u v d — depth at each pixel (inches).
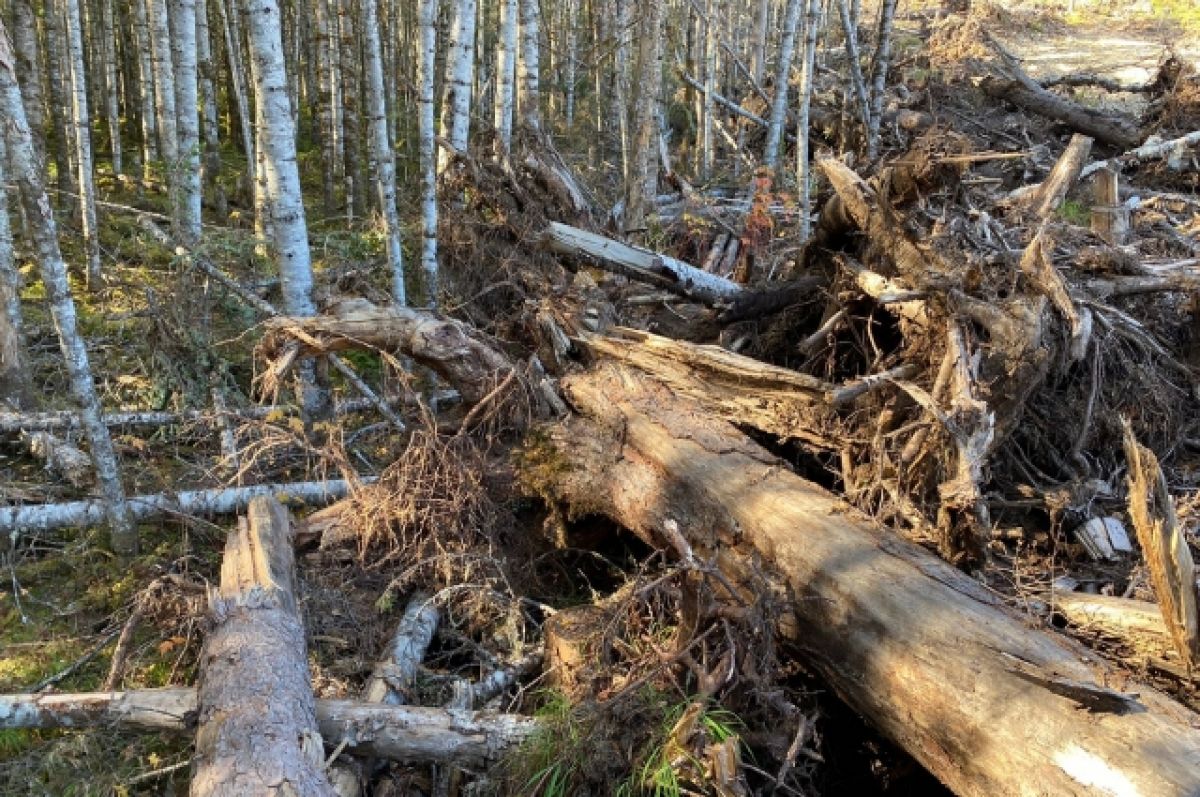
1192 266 225.0
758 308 218.5
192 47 328.8
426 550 180.2
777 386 173.9
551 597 186.4
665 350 194.1
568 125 510.6
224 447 223.5
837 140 484.1
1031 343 154.6
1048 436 179.6
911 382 166.4
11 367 241.0
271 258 310.2
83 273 340.5
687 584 131.2
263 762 110.8
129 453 230.8
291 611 147.3
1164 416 189.0
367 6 254.5
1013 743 103.8
